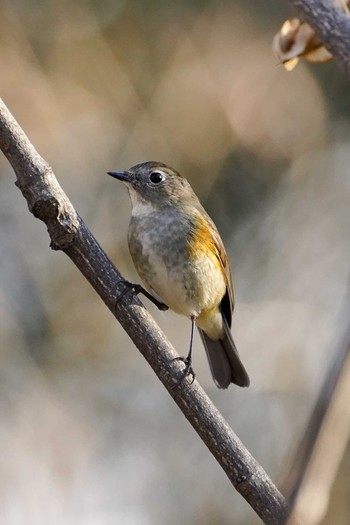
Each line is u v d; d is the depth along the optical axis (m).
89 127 12.59
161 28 12.88
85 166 12.65
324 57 3.75
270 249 13.47
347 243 13.66
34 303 13.29
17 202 13.70
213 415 4.44
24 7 12.65
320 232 13.68
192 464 12.79
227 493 12.59
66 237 4.59
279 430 12.63
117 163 12.73
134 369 13.21
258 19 12.72
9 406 12.50
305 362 12.83
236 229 13.21
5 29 12.42
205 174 12.70
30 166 4.48
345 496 11.01
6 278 13.30
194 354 12.77
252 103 12.49
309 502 2.05
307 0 3.19
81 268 4.67
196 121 12.53
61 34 12.70
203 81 12.52
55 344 13.10
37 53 12.52
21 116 12.04
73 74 12.61
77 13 12.84
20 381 12.70
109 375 13.12
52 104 12.18
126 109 12.70
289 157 12.98
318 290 13.42
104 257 4.68
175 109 12.60
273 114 12.59
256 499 4.19
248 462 4.30
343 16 3.15
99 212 13.08
